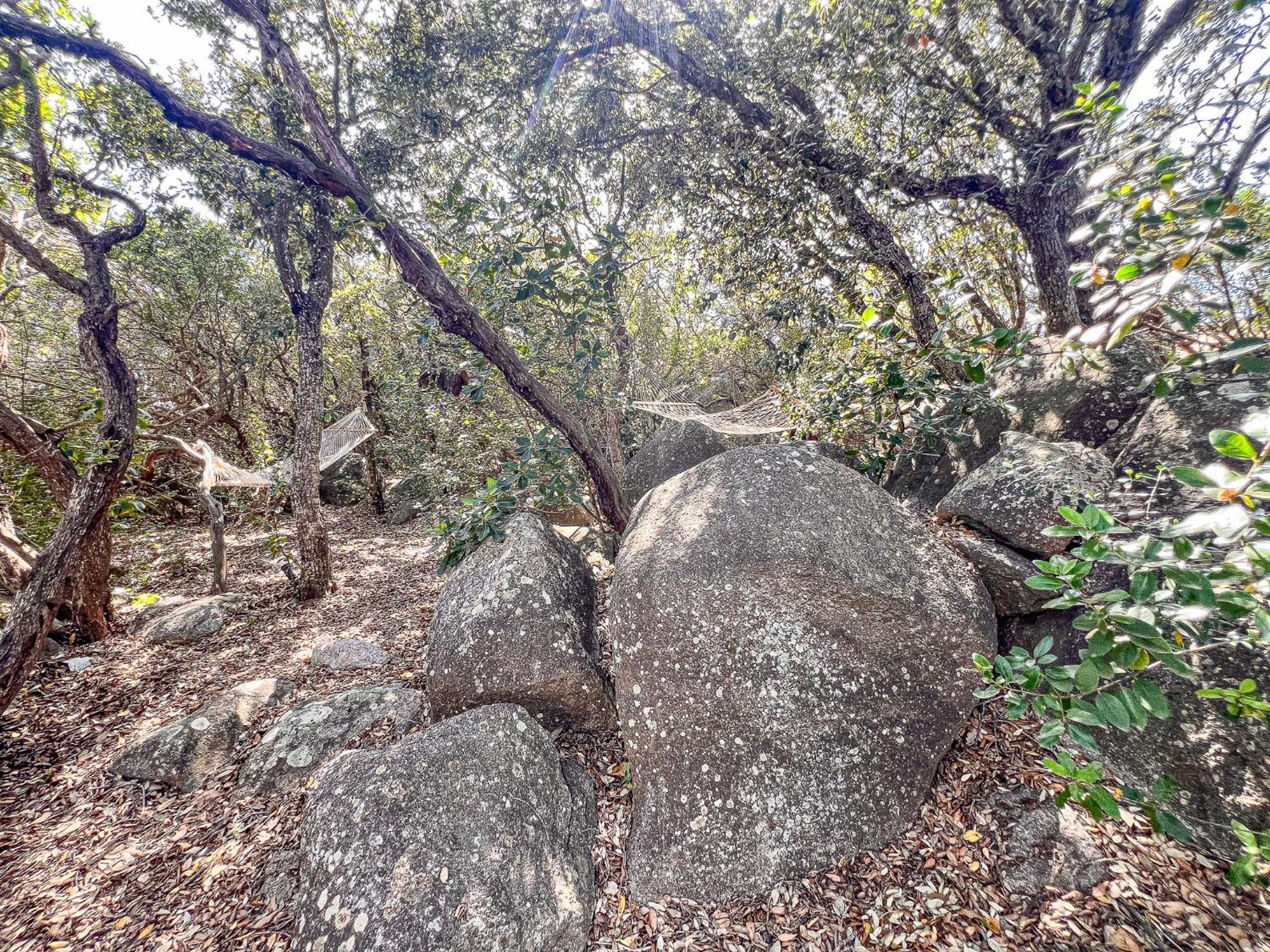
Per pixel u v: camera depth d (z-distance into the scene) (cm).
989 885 212
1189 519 110
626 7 460
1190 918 181
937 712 253
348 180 417
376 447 1126
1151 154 200
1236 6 175
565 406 562
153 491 794
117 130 505
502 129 549
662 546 296
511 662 304
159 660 493
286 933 223
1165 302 157
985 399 350
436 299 436
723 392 1101
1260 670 200
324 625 569
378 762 264
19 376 682
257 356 1173
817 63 429
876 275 570
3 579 468
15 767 350
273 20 524
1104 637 125
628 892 240
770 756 251
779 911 223
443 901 212
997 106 421
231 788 312
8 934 238
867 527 286
